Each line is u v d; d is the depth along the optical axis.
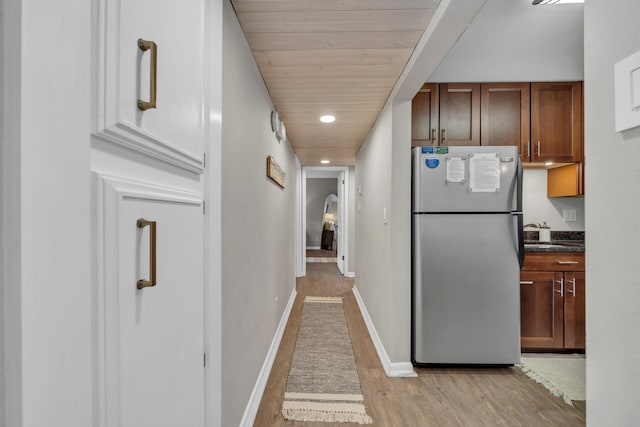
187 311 0.83
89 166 0.46
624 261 0.58
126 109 0.54
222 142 1.18
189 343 0.84
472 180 2.24
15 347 0.36
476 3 1.19
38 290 0.38
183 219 0.81
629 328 0.57
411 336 2.35
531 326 2.56
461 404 1.85
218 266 1.08
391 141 2.22
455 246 2.25
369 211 3.20
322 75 1.96
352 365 2.34
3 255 0.35
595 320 0.64
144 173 0.64
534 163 2.67
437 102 2.60
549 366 2.36
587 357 0.65
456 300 2.25
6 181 0.35
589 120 0.65
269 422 1.67
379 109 2.56
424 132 2.60
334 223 9.34
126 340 0.55
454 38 1.43
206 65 1.01
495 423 1.68
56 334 0.40
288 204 3.52
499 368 2.32
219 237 1.09
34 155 0.37
